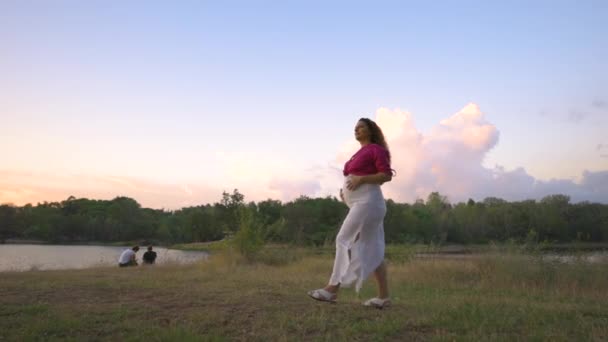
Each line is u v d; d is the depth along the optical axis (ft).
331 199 224.12
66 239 304.09
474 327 14.32
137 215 336.29
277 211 206.39
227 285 24.14
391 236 195.62
